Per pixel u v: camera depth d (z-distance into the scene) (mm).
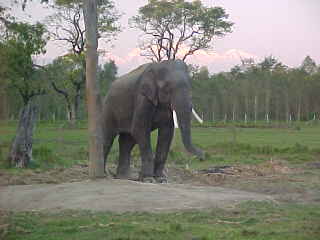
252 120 69500
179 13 48812
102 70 67500
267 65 70625
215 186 12516
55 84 43562
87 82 11359
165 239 6730
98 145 11312
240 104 68500
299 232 7195
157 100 12438
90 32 11297
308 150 21250
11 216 8328
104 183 10453
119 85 13320
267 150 21453
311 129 46281
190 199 9453
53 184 11992
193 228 7324
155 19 49031
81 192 9797
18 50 34031
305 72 66750
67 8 43094
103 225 7512
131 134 12914
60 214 8469
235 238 6785
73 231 7277
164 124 12773
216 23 49438
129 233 7047
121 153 13898
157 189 10039
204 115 70188
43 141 26875
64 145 24656
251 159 19484
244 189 12164
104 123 13625
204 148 22828
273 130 43531
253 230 7191
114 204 8992
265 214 8492
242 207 9008
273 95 65188
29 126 16406
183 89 12094
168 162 18328
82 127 45594
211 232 7094
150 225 7465
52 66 42156
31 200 9711
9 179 13414
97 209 8789
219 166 17281
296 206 9461
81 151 20594
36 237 6996
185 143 11945
